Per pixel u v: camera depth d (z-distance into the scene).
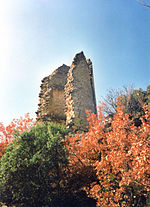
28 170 5.55
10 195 6.03
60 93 14.44
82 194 5.75
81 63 12.32
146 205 3.86
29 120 9.88
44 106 13.37
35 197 5.38
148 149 3.50
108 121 6.79
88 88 11.88
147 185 3.70
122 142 4.25
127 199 3.97
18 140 6.09
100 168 4.24
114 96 9.16
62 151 5.95
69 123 9.20
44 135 6.20
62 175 5.87
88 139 5.88
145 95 9.05
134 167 3.68
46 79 15.47
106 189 4.33
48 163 5.55
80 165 5.67
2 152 8.59
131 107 8.36
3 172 5.72
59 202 5.53
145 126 3.93
